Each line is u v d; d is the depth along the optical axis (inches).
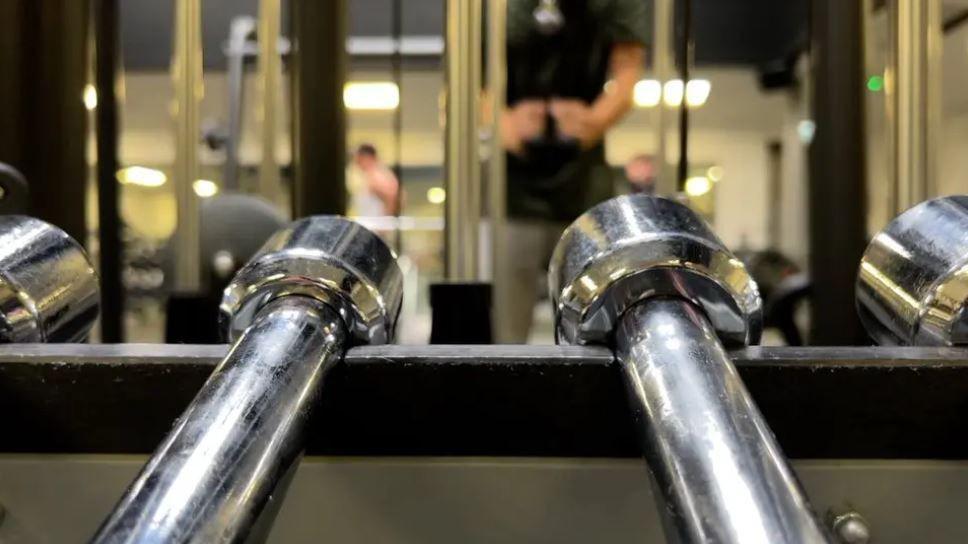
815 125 36.6
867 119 34.6
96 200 36.2
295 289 14.4
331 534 13.9
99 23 35.4
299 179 31.9
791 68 122.2
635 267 13.8
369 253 15.3
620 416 13.6
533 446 13.7
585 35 63.3
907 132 30.7
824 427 13.5
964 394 13.4
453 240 29.9
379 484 13.9
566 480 13.7
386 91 162.7
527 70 63.5
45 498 13.9
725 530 8.7
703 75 156.6
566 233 15.5
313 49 31.5
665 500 9.9
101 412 13.9
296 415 11.5
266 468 10.4
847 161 34.6
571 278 14.3
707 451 9.8
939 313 14.3
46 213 27.8
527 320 64.2
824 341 35.7
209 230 37.4
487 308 24.2
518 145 64.0
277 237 15.6
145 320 123.7
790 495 9.2
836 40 34.4
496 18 38.5
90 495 13.9
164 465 9.8
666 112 52.3
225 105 145.1
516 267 64.1
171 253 41.1
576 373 13.6
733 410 10.6
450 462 13.8
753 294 14.3
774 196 170.4
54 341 15.9
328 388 13.7
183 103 42.1
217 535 9.2
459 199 29.9
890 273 15.6
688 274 13.9
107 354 13.9
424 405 13.7
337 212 31.9
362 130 171.0
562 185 64.6
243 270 14.9
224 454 10.1
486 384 13.7
